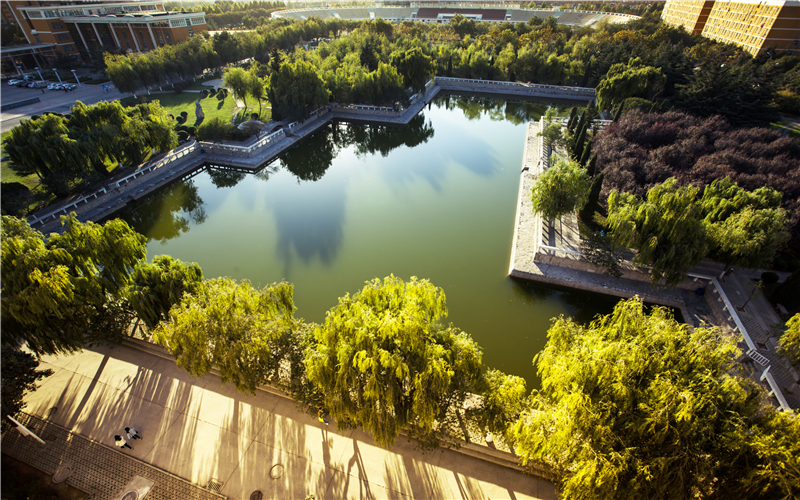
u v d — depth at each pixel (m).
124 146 39.22
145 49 95.69
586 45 85.44
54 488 16.00
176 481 16.23
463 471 16.61
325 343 16.17
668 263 25.02
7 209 33.19
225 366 16.69
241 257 33.47
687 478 11.52
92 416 18.78
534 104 74.69
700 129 40.81
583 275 29.00
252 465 16.80
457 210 40.31
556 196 30.36
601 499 12.30
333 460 16.97
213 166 48.72
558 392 14.27
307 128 58.69
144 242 24.16
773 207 26.84
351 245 34.78
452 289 29.33
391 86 61.97
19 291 18.70
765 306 25.12
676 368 13.01
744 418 12.07
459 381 16.22
